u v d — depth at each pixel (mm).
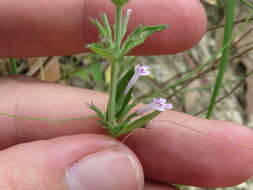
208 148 63
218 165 64
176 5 66
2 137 69
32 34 71
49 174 53
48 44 73
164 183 68
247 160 64
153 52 71
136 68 53
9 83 71
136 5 67
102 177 53
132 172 54
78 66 98
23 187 51
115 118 54
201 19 68
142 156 66
